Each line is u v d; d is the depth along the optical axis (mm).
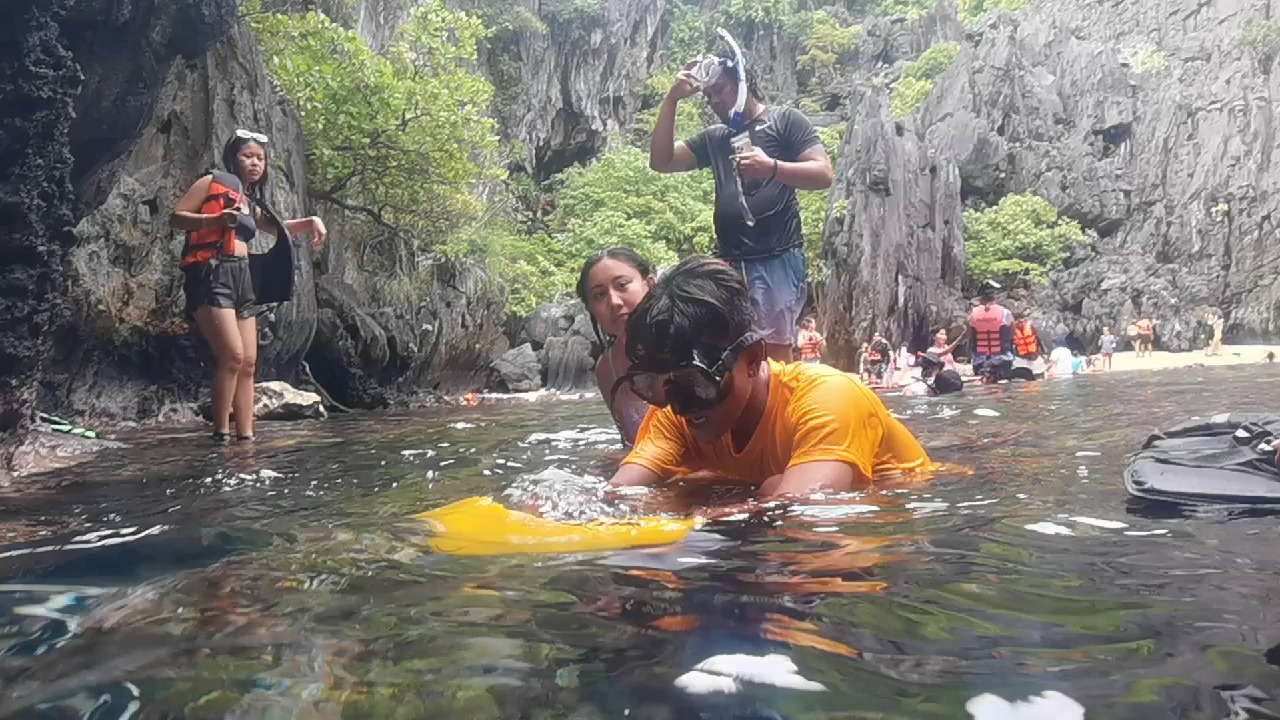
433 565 1761
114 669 1179
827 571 1659
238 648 1259
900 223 25938
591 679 1115
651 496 2621
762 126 5215
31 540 2270
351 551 1918
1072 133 33812
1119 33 43719
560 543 1951
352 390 12008
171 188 9102
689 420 2676
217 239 5828
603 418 7215
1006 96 34562
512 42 33656
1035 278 30125
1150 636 1259
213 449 4992
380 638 1293
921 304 26406
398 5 20062
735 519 2189
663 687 1084
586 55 36094
